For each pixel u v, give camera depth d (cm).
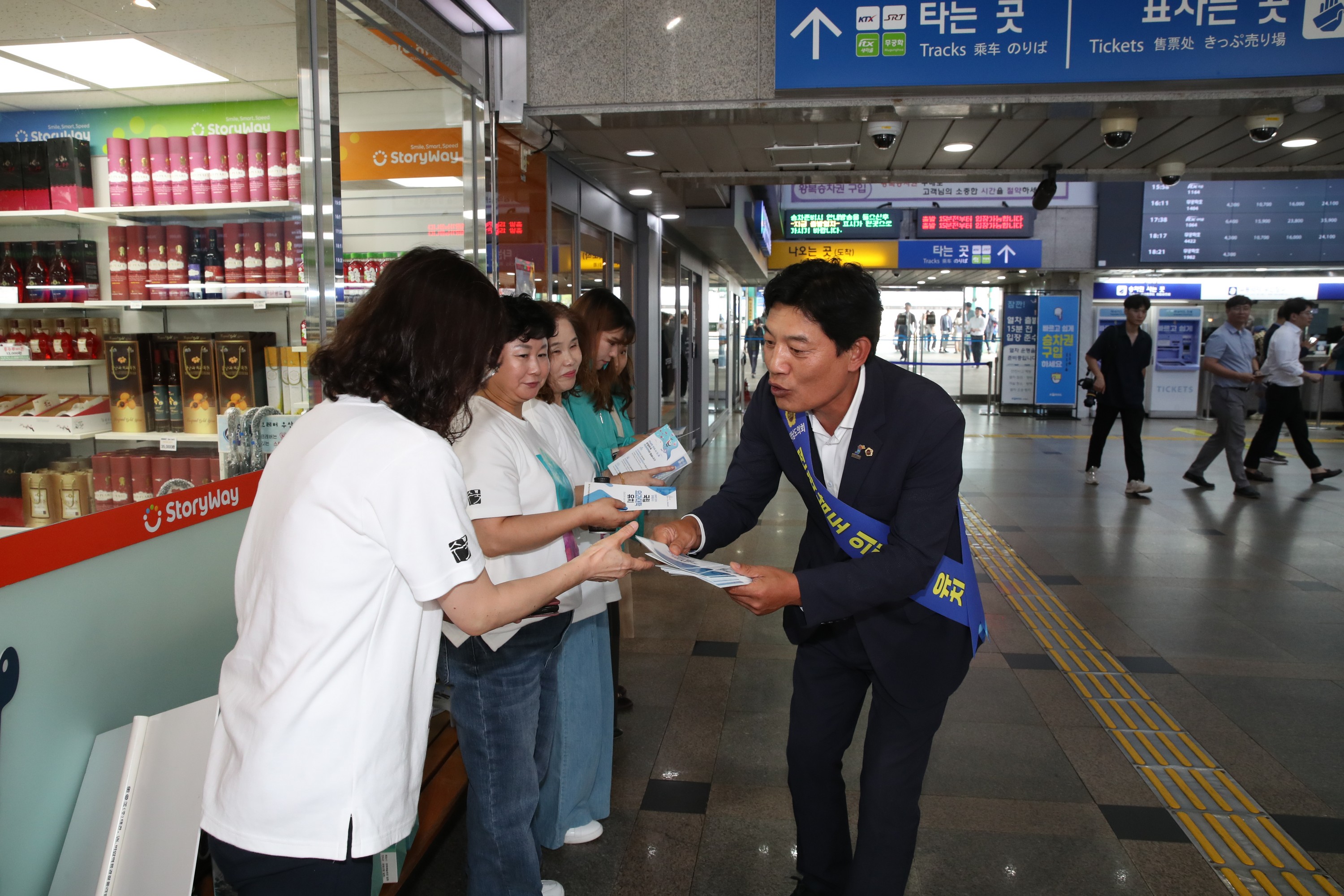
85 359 218
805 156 522
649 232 789
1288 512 698
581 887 230
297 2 232
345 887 123
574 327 261
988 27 374
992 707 339
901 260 1366
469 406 170
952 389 2272
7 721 145
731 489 203
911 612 175
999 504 736
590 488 203
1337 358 1352
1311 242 1407
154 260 238
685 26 394
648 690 356
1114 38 370
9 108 214
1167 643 407
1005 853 244
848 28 378
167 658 190
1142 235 1425
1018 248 1355
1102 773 287
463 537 126
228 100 240
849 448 174
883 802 176
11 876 147
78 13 206
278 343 251
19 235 215
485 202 385
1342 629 425
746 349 2092
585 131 442
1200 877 232
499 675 186
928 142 482
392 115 367
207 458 233
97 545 165
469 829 192
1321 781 281
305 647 120
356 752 121
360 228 373
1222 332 752
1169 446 1133
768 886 230
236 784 120
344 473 121
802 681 195
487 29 387
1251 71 367
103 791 161
